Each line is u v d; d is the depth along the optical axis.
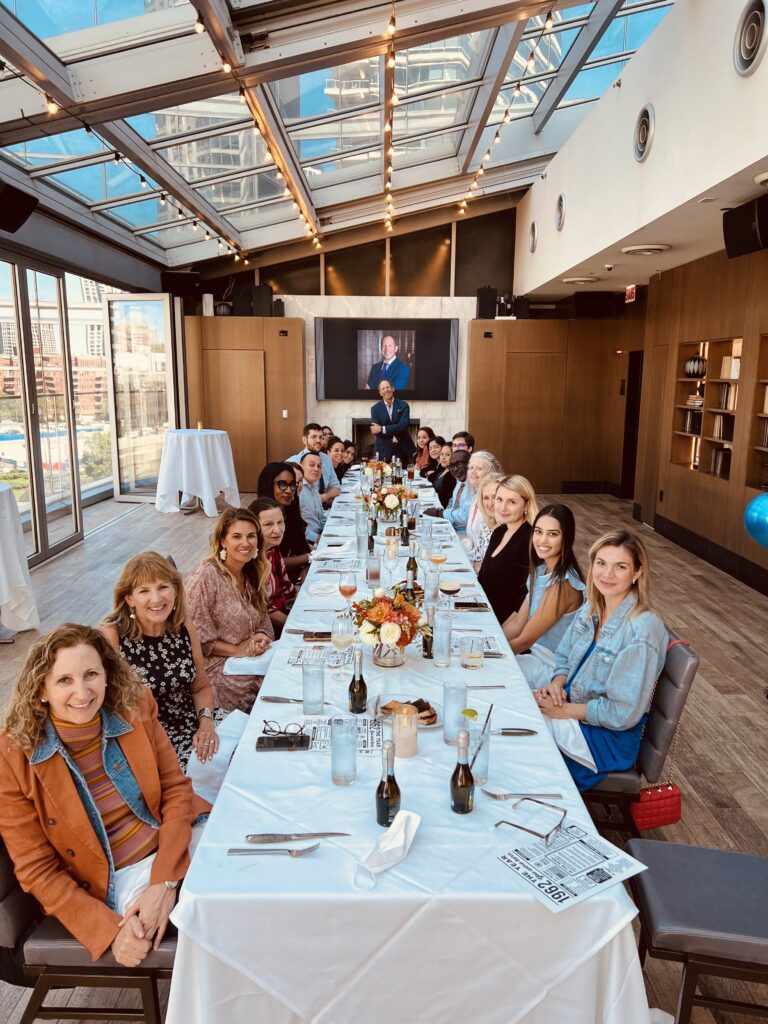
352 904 1.42
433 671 2.49
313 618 3.04
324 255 11.82
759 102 4.17
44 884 1.65
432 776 1.83
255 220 10.22
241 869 1.49
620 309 11.32
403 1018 1.48
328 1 4.90
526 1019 1.48
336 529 5.13
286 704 2.23
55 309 7.41
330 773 1.85
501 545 3.77
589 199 7.64
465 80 7.18
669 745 2.33
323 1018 1.46
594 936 1.43
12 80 4.96
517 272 11.78
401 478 7.23
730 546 6.77
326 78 6.48
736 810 3.04
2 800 1.66
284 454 11.77
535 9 5.29
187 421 10.62
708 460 7.43
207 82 5.18
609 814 2.96
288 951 1.44
